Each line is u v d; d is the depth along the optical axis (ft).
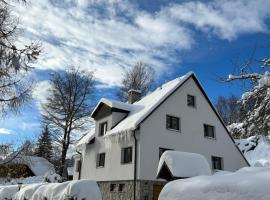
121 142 65.62
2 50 23.06
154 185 59.31
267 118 22.53
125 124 65.82
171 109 67.56
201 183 12.31
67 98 106.73
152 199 58.08
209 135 72.79
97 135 75.15
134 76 132.16
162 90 73.72
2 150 31.35
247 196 10.43
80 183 27.04
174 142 65.26
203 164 34.71
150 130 62.54
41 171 111.14
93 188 27.17
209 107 74.59
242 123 25.35
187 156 34.83
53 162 108.68
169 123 67.00
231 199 10.83
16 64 23.22
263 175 10.94
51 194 28.81
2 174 33.19
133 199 57.88
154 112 64.49
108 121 72.33
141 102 76.38
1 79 25.00
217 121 74.69
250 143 93.09
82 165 78.13
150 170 59.88
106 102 73.15
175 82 73.31
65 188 27.84
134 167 59.62
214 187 11.64
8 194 37.86
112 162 66.74
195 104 72.23
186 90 71.92
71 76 108.68
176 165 33.32
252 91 21.77
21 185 39.04
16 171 33.24
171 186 13.57
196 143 68.74
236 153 75.20
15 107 26.22
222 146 73.05
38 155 110.22
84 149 78.13
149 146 61.36
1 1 23.03
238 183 11.00
